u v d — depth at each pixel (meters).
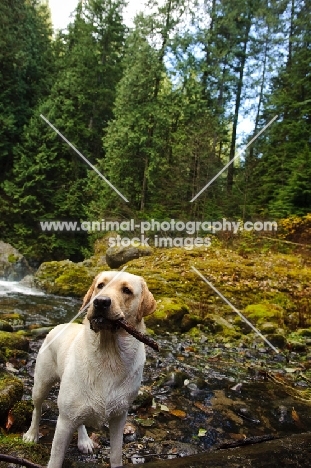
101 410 2.26
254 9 23.56
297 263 11.40
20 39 23.36
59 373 2.63
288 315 8.26
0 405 2.98
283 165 16.83
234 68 24.27
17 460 2.22
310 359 6.02
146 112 17.72
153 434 3.31
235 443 2.67
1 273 16.36
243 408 3.93
